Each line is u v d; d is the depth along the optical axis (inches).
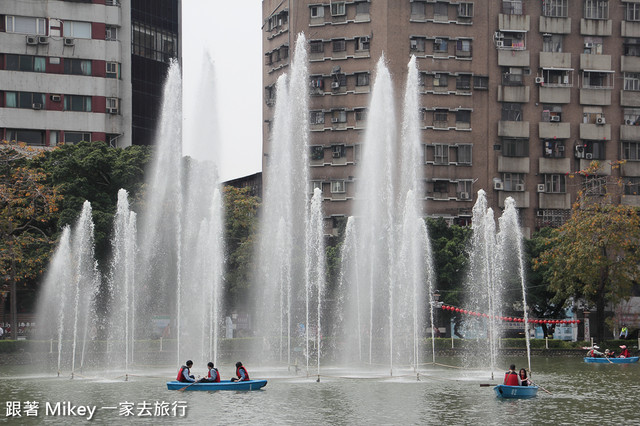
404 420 1374.3
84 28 3831.2
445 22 4033.0
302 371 2186.3
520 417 1411.2
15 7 3722.9
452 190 4013.3
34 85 3735.2
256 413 1429.6
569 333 3560.5
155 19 4133.9
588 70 4104.3
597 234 2967.5
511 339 2893.7
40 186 2679.6
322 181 4052.7
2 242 2618.1
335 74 4050.2
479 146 4050.2
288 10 4156.0
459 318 3193.9
